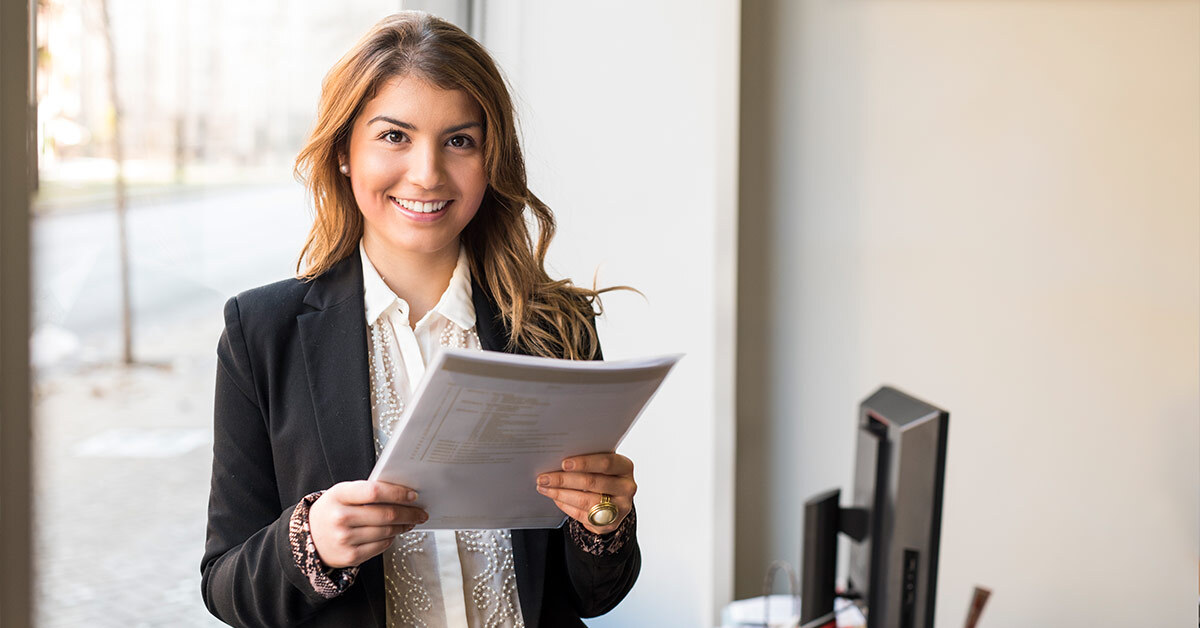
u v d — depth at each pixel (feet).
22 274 4.31
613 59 8.24
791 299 8.79
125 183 7.14
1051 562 8.79
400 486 3.22
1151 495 8.69
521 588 3.74
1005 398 8.72
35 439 4.43
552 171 8.13
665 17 8.27
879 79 8.62
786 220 8.74
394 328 3.80
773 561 8.93
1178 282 8.57
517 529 3.77
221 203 7.66
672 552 8.49
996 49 8.55
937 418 4.72
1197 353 8.59
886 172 8.66
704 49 8.30
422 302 3.88
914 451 4.76
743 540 8.91
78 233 7.10
